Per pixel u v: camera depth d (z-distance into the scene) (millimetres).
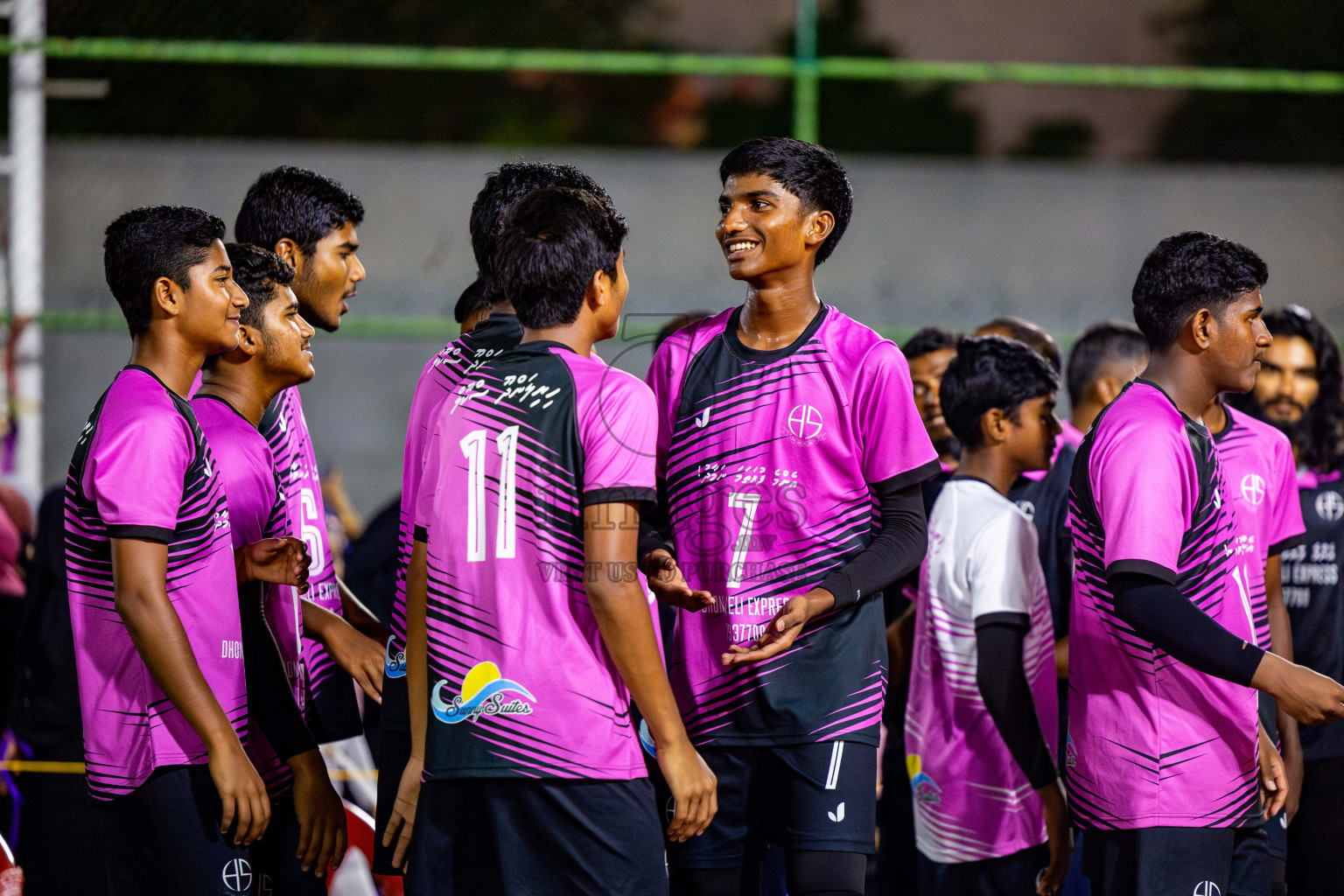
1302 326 13023
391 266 46562
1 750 14398
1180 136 58969
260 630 9711
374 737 13836
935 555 11406
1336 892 12555
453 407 8773
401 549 10203
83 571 9055
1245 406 13211
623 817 8383
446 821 8469
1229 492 10078
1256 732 9570
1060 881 10727
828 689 9367
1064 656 12148
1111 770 9461
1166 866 9312
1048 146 60375
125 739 8992
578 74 58781
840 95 60562
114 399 8891
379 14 51875
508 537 8359
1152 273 9672
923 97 60500
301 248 11281
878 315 46562
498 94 57562
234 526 9750
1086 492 9547
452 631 8492
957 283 48844
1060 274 49094
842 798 9312
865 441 9484
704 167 49594
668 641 11242
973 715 11094
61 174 40594
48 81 21750
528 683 8281
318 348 44625
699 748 9656
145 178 41906
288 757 9711
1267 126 56969
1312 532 12922
